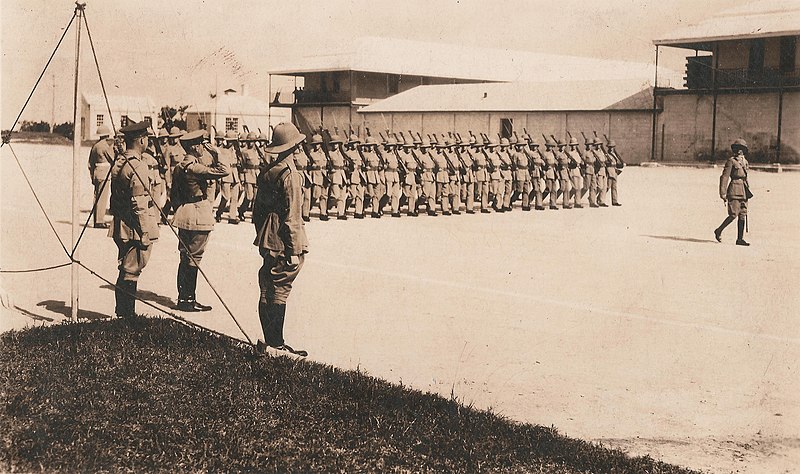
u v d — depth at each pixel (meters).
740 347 8.24
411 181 21.09
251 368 6.93
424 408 6.06
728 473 5.16
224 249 14.55
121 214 8.67
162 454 5.26
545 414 6.24
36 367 6.83
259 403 6.16
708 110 42.31
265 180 7.56
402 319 9.38
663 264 13.56
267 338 7.72
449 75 60.53
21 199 23.23
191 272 9.52
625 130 44.59
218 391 6.38
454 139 22.39
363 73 59.81
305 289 11.17
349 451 5.34
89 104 47.81
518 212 22.58
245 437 5.53
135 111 30.03
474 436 5.55
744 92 41.28
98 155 17.28
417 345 8.20
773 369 7.44
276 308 7.68
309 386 6.49
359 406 6.05
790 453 5.47
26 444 5.32
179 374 6.79
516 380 7.09
